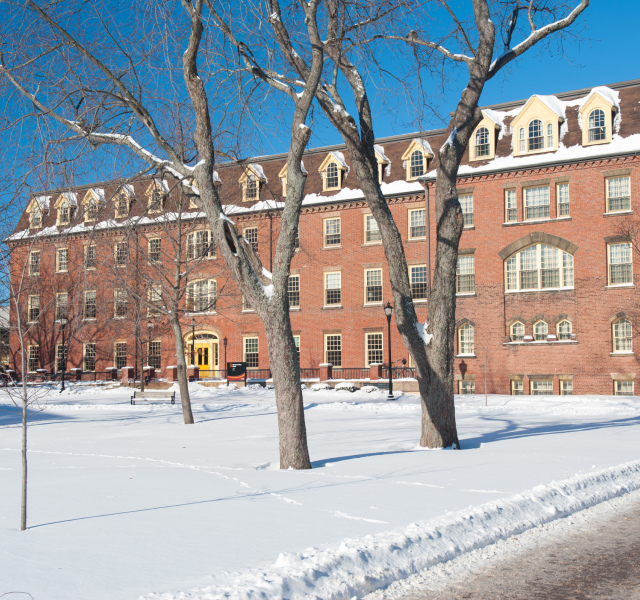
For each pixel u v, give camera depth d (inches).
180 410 1227.2
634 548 278.7
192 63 495.5
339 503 335.0
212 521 298.2
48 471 478.9
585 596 223.5
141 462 522.9
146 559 238.5
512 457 496.7
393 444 614.9
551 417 928.9
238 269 486.0
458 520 287.1
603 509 349.1
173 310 1000.9
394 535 262.4
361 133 617.9
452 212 594.6
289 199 487.5
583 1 566.6
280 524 290.7
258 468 489.4
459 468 446.3
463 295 1533.0
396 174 1680.6
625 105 1450.5
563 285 1446.9
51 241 705.6
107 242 928.9
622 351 1378.0
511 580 239.6
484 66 588.4
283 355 485.7
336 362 1707.7
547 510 328.2
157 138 526.3
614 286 1386.6
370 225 1691.7
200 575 218.4
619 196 1403.8
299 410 484.4
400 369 1601.9
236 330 1811.0
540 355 1448.1
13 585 210.5
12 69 507.8
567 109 1510.8
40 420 1074.7
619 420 850.1
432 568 251.8
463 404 1195.3
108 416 1140.5
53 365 1972.2
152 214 1039.0
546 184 1470.2
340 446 610.5
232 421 981.2
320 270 1736.0
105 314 1457.9
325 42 502.0
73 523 299.9
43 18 490.6
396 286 605.3
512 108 1603.1
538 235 1467.8
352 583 221.3
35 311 1146.7
